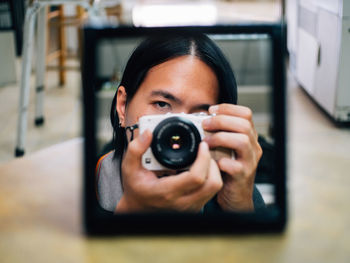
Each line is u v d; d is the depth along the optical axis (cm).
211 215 51
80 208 57
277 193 52
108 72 64
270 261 47
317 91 150
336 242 50
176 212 53
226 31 56
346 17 130
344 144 92
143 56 60
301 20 173
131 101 62
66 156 76
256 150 58
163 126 55
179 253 48
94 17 192
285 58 54
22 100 196
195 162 53
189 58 60
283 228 51
